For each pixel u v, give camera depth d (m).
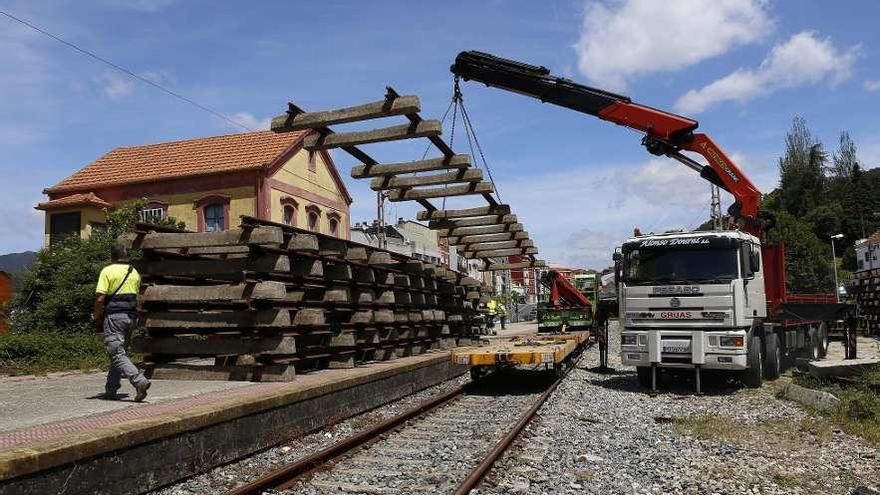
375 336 13.45
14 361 13.38
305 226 26.92
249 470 7.33
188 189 24.56
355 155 13.56
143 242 11.10
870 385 12.49
